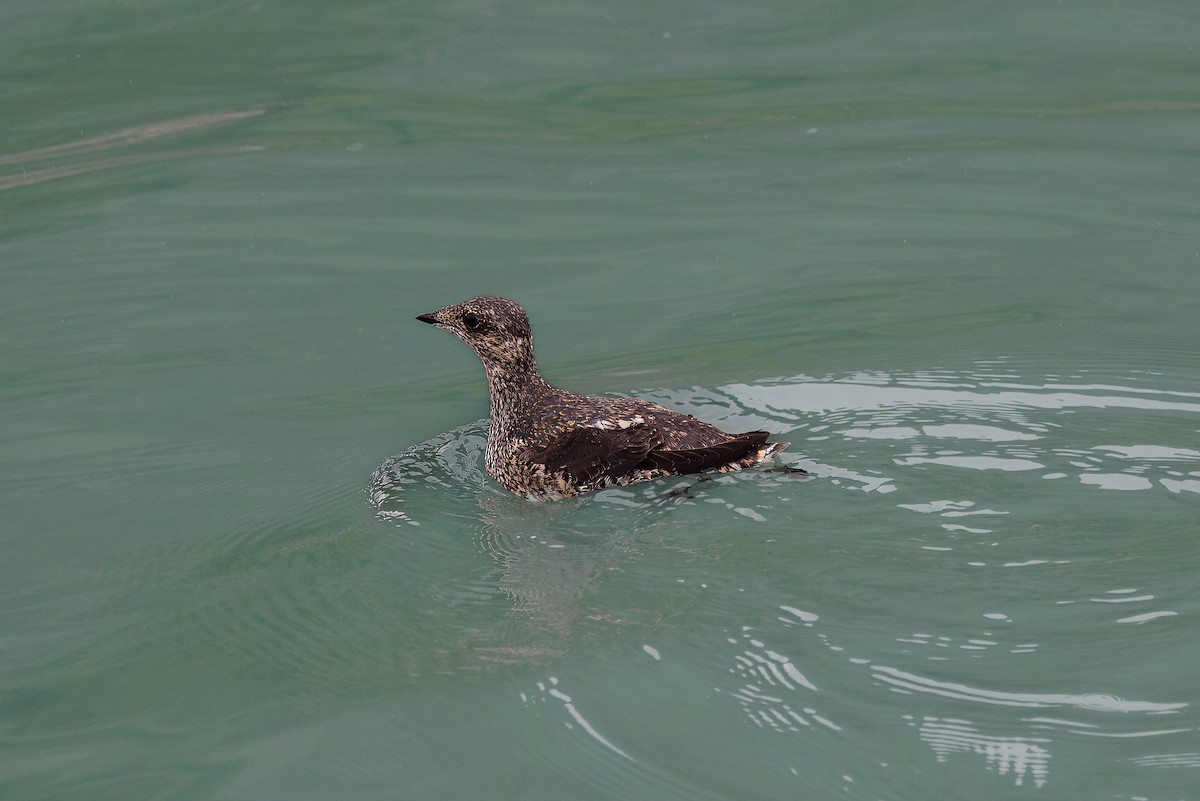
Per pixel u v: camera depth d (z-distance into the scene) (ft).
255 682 29.19
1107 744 25.31
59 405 44.39
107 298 51.98
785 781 24.94
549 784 25.34
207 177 63.16
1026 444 37.83
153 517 37.35
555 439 38.09
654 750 25.95
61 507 37.99
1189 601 29.63
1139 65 69.56
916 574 31.40
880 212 58.08
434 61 74.02
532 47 75.46
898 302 49.88
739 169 62.80
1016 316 47.91
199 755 26.71
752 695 27.37
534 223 58.29
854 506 34.88
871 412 40.88
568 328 49.06
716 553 33.06
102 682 29.45
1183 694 26.53
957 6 77.30
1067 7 77.66
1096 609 29.58
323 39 76.69
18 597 33.19
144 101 69.46
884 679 27.58
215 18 78.43
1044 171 60.90
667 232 57.21
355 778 25.82
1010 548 32.35
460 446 41.81
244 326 50.11
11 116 67.21
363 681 28.99
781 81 70.64
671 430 38.22
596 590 31.86
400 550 34.81
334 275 53.83
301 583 33.32
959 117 66.28
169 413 43.86
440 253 55.62
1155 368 42.75
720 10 79.00
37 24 77.36
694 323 49.26
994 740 25.63
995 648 28.43
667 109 68.80
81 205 60.34
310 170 63.77
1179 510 33.78
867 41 74.64
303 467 40.27
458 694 28.19
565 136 66.59
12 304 51.31
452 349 48.93
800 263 53.83
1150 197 57.98
